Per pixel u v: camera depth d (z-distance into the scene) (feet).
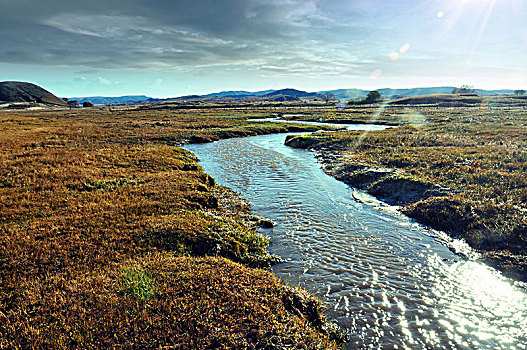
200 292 27.68
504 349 25.00
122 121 259.80
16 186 62.59
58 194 57.98
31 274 31.27
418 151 103.24
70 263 33.35
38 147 114.42
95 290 27.73
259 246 43.62
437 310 30.09
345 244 45.03
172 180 72.28
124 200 56.08
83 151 107.45
